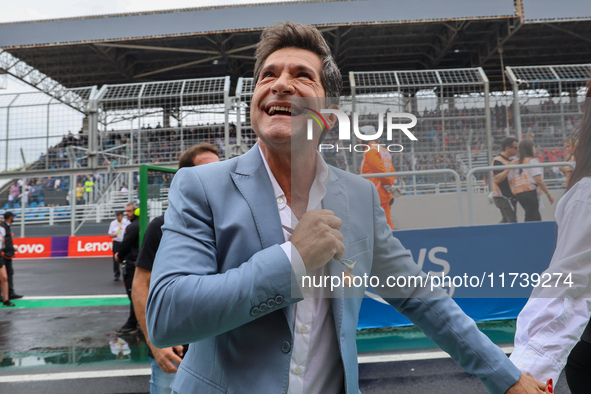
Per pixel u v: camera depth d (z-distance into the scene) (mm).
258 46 1054
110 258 13641
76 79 20328
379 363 3600
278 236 949
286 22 1032
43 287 8664
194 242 919
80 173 13062
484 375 1058
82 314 6207
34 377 3715
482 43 17562
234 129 11797
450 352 1115
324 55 1035
